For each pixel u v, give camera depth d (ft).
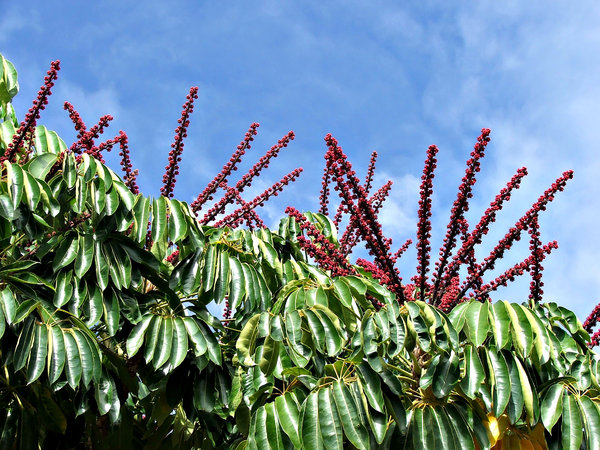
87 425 15.55
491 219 12.99
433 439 11.44
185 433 16.05
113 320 13.23
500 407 11.07
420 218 12.72
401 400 12.02
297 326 12.50
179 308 14.17
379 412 11.49
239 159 16.08
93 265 13.73
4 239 14.33
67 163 13.88
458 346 11.57
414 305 12.16
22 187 13.00
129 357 14.19
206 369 14.29
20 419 13.71
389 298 12.57
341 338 12.46
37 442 13.78
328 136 12.94
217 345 13.74
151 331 13.35
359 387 11.44
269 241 16.43
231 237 15.78
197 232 14.39
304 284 13.97
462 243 13.58
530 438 12.34
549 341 11.75
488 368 11.69
